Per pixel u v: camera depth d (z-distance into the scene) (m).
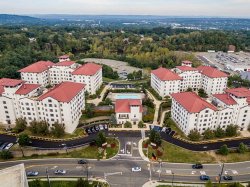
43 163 116.12
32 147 128.75
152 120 155.50
